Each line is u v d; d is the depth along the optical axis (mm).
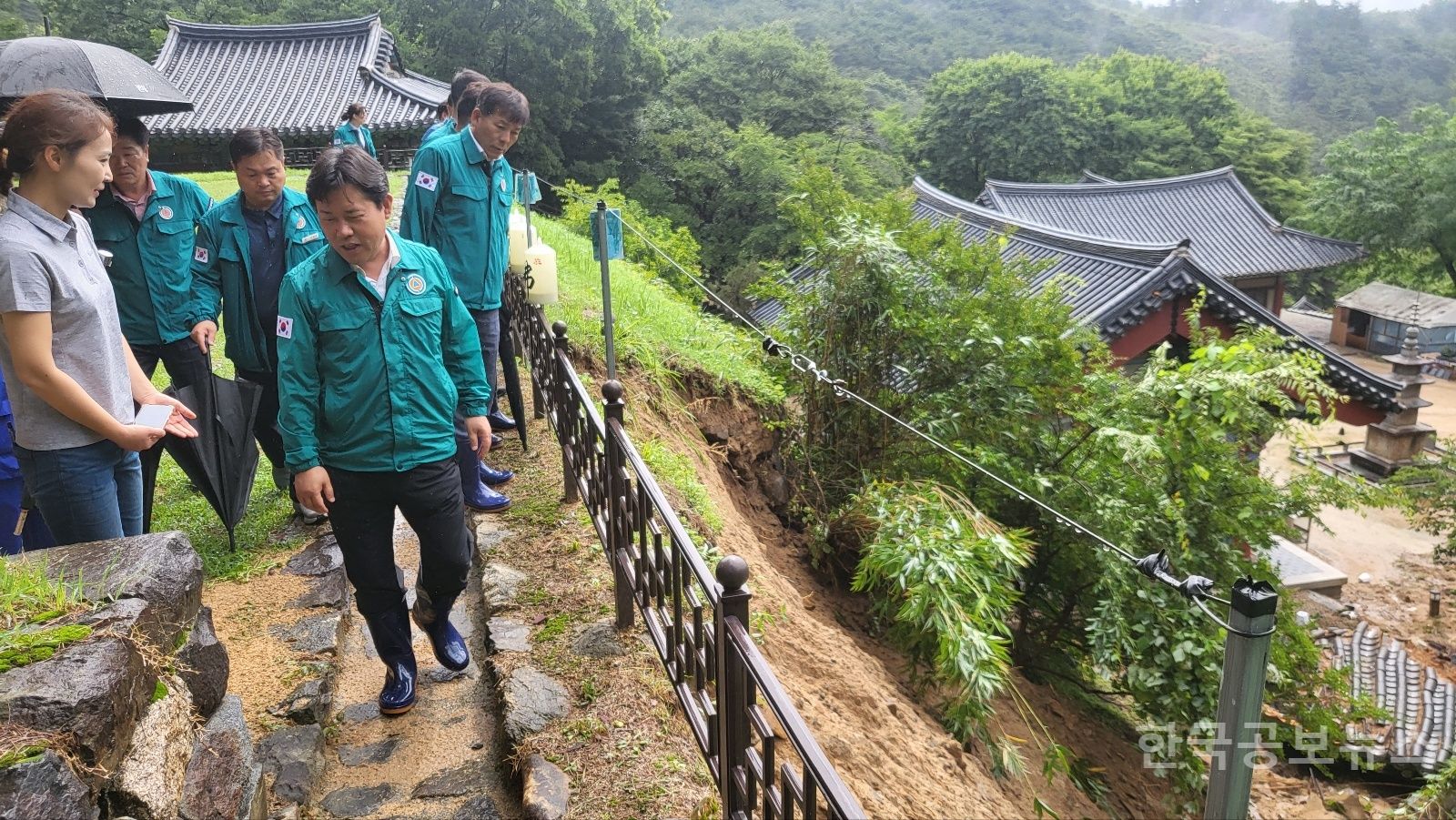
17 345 2535
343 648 3979
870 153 37000
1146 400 7805
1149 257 14867
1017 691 7074
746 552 5980
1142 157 42188
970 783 5020
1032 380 7945
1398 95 96688
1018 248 18328
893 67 89188
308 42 24281
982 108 42188
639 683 3412
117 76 4156
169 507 5070
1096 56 54500
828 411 7703
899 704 5352
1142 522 7258
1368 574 18875
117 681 1779
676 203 33969
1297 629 8016
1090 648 7695
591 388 6383
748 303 23766
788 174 31344
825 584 7340
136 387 3113
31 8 38125
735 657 2449
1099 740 7652
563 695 3379
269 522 4898
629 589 3709
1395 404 14844
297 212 4492
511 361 5199
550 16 31219
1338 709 8648
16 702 1642
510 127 4523
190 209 4344
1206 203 30422
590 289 8914
